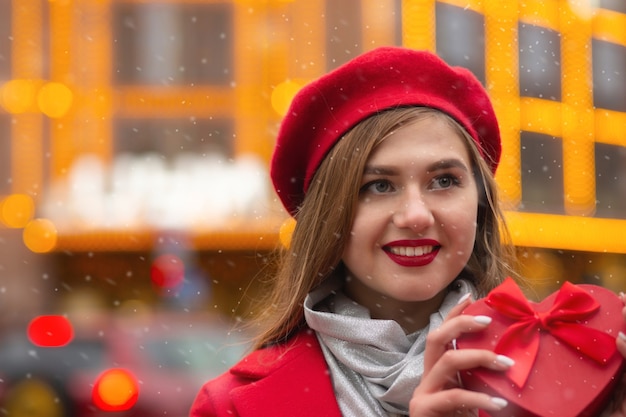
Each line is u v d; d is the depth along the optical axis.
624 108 18.84
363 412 2.42
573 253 18.09
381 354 2.47
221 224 18.31
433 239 2.45
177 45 18.89
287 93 18.03
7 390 9.65
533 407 2.02
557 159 17.73
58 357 9.81
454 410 2.11
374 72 2.54
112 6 19.20
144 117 19.09
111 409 9.20
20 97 19.05
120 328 10.16
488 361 2.06
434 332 2.16
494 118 2.70
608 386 2.04
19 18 19.06
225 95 18.73
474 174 2.61
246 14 18.61
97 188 19.03
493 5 17.00
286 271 2.69
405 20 16.89
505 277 2.71
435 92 2.56
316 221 2.56
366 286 2.63
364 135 2.48
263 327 2.74
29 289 19.14
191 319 10.58
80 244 18.95
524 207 16.95
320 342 2.59
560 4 17.88
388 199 2.47
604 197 18.56
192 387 9.53
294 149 2.71
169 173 18.86
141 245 18.73
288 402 2.52
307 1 17.78
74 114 19.11
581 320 2.12
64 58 19.14
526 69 17.23
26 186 19.06
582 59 18.16
